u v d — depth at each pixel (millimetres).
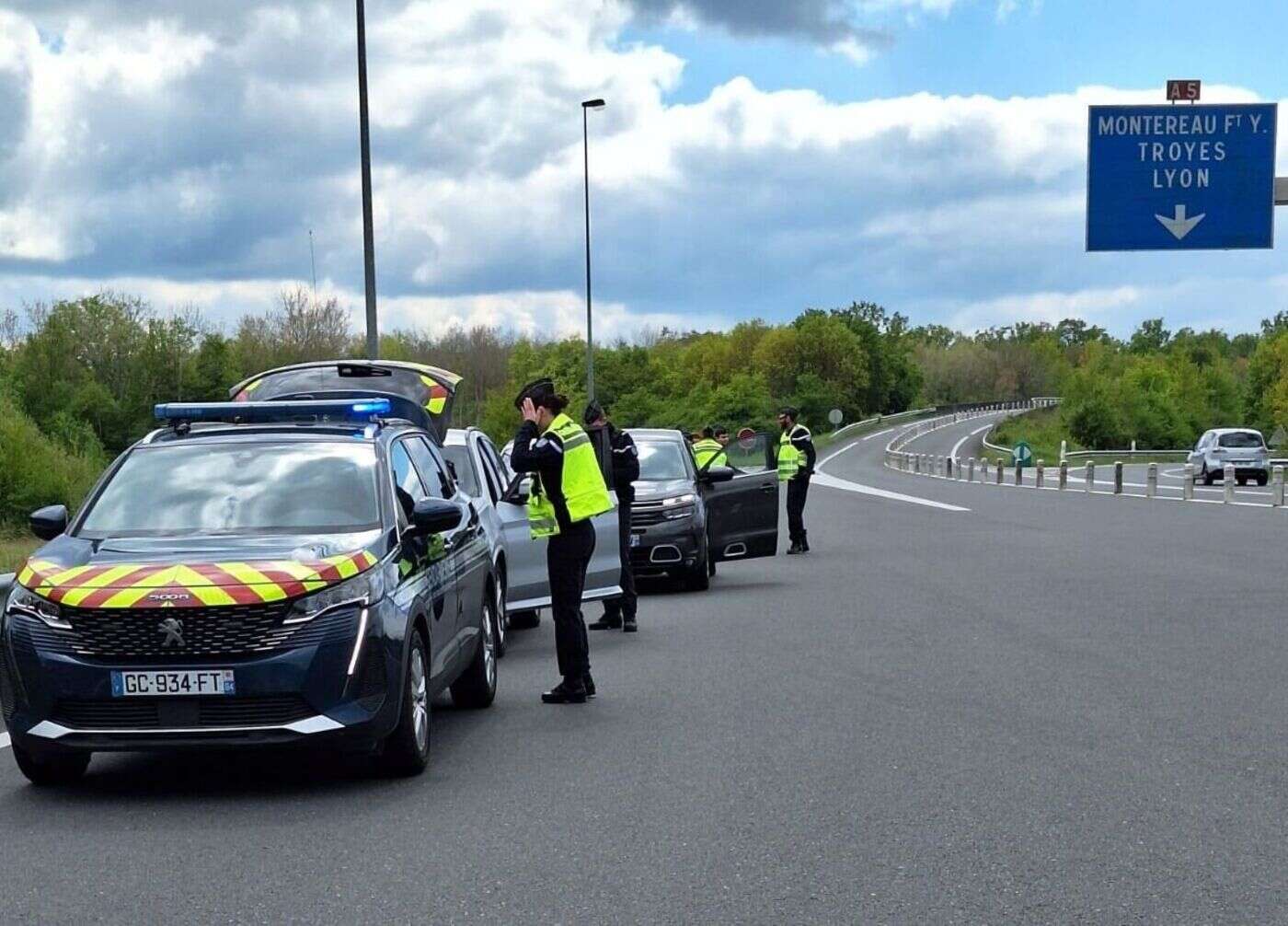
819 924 4914
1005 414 152000
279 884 5496
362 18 23062
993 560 19094
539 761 7691
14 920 5086
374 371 14352
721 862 5684
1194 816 6289
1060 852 5754
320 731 6754
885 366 162625
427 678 7734
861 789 6871
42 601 6836
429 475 9258
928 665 10664
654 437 17609
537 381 9547
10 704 6879
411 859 5812
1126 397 118375
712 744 8016
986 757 7543
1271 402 119750
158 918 5098
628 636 12820
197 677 6688
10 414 32250
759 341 168125
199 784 7312
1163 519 26781
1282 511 29078
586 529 9508
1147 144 30141
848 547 22109
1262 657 10789
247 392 14266
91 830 6375
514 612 13125
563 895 5285
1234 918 4934
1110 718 8555
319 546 7223
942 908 5074
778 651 11570
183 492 7902
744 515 18141
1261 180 30078
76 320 70750
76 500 31250
